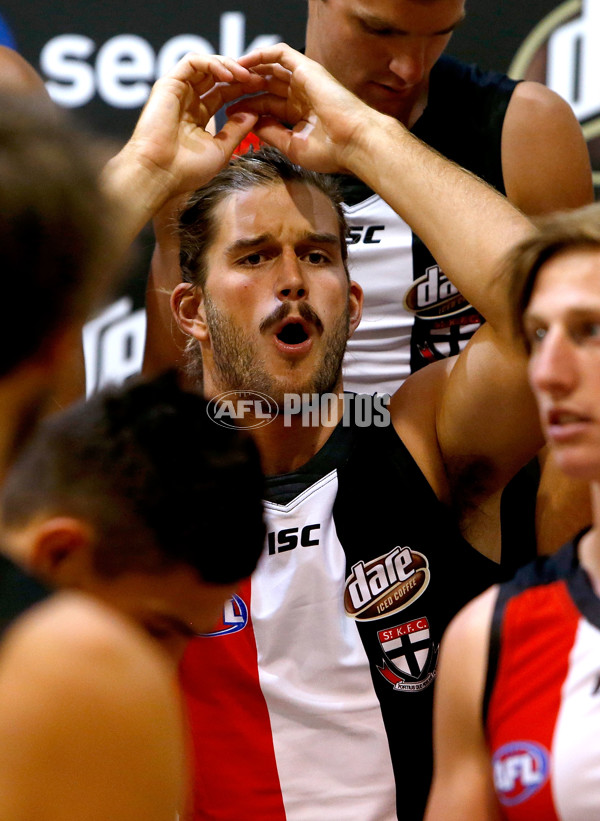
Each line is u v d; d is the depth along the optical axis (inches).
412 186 203.3
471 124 254.7
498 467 198.7
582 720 112.0
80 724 77.4
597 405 107.3
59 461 101.6
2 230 72.6
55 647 79.6
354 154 212.2
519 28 321.4
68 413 107.3
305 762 187.8
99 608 84.4
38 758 76.5
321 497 199.8
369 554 196.9
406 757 189.9
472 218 195.6
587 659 114.7
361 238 261.9
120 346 318.0
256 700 189.3
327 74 217.9
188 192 226.5
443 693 125.1
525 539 214.1
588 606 117.4
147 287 257.3
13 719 77.1
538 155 249.4
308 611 193.3
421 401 207.5
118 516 99.6
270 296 199.8
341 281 205.0
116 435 103.7
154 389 111.1
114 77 330.0
